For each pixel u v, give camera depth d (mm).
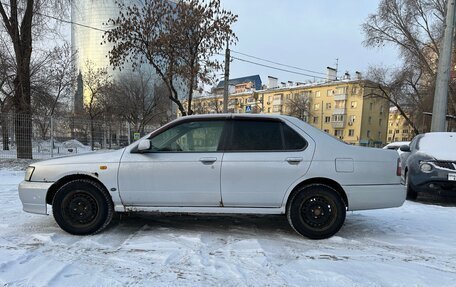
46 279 3326
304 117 72750
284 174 4641
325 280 3441
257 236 4863
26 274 3436
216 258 3996
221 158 4672
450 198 8672
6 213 5883
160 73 13992
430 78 32750
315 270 3682
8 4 14164
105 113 41031
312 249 4375
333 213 4688
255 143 4770
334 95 69625
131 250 4211
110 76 39500
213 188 4660
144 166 4695
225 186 4656
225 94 18844
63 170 4742
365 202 4695
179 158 4695
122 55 14148
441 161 7496
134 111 40969
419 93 35719
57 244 4371
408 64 34375
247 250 4273
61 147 13539
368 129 67375
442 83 11391
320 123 72250
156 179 4680
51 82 21406
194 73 13391
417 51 32375
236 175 4641
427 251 4402
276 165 4645
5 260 3740
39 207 4754
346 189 4664
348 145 4840
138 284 3281
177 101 14461
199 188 4668
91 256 3986
